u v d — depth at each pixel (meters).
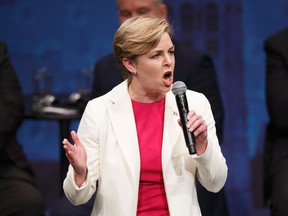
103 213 8.17
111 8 16.52
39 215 12.10
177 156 8.20
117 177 8.12
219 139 11.19
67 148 7.77
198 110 8.39
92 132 8.31
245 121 16.27
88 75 15.80
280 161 12.14
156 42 7.96
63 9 16.59
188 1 16.27
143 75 8.11
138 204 8.18
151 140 8.26
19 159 12.72
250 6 16.34
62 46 16.59
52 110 14.07
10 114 12.44
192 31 16.31
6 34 16.67
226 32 16.31
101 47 16.56
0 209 11.98
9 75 12.73
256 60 16.36
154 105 8.42
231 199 16.08
